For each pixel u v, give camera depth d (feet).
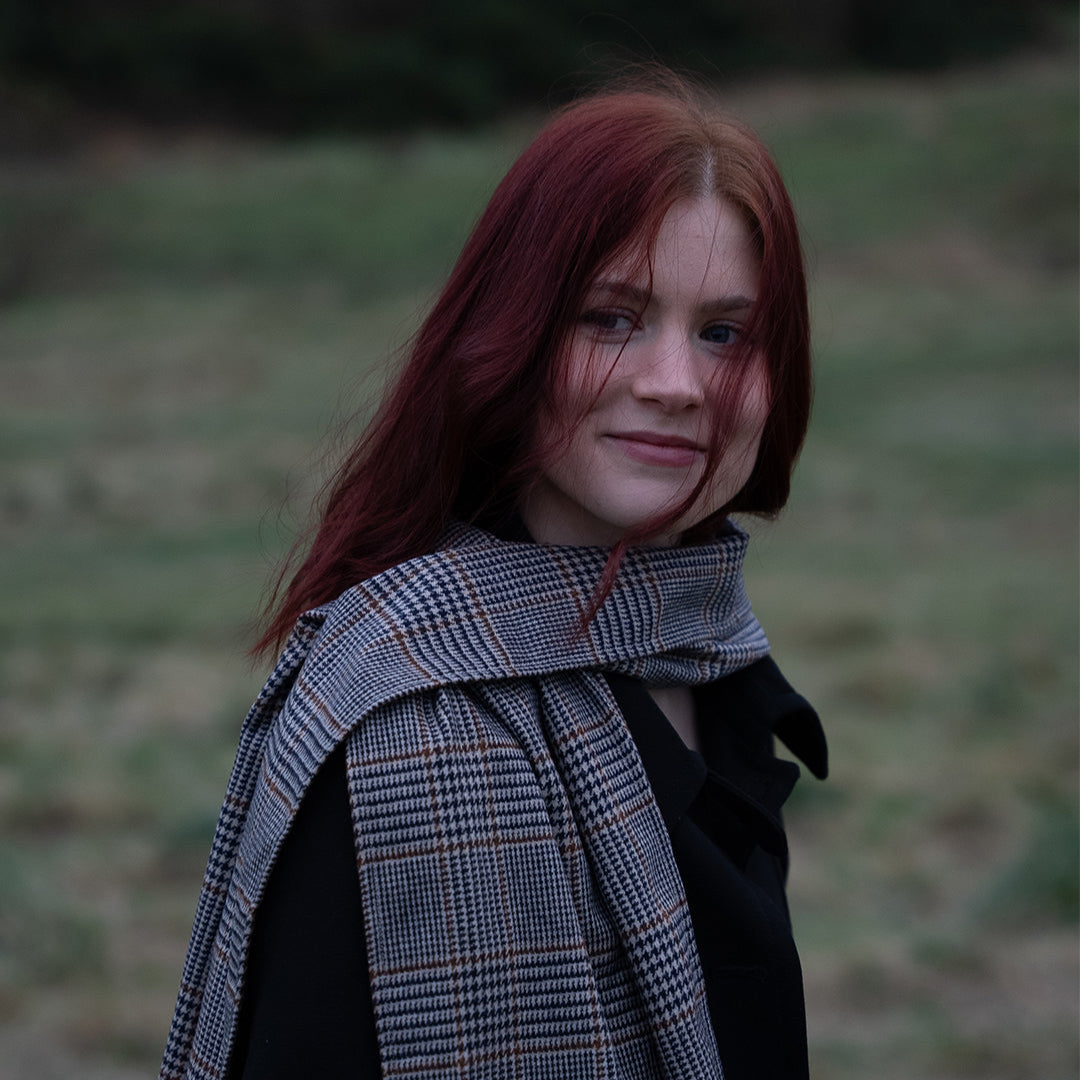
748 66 123.75
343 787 3.56
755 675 4.59
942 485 40.55
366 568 4.01
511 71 124.88
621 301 3.82
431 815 3.48
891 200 83.20
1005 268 73.61
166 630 28.89
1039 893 16.15
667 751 3.93
